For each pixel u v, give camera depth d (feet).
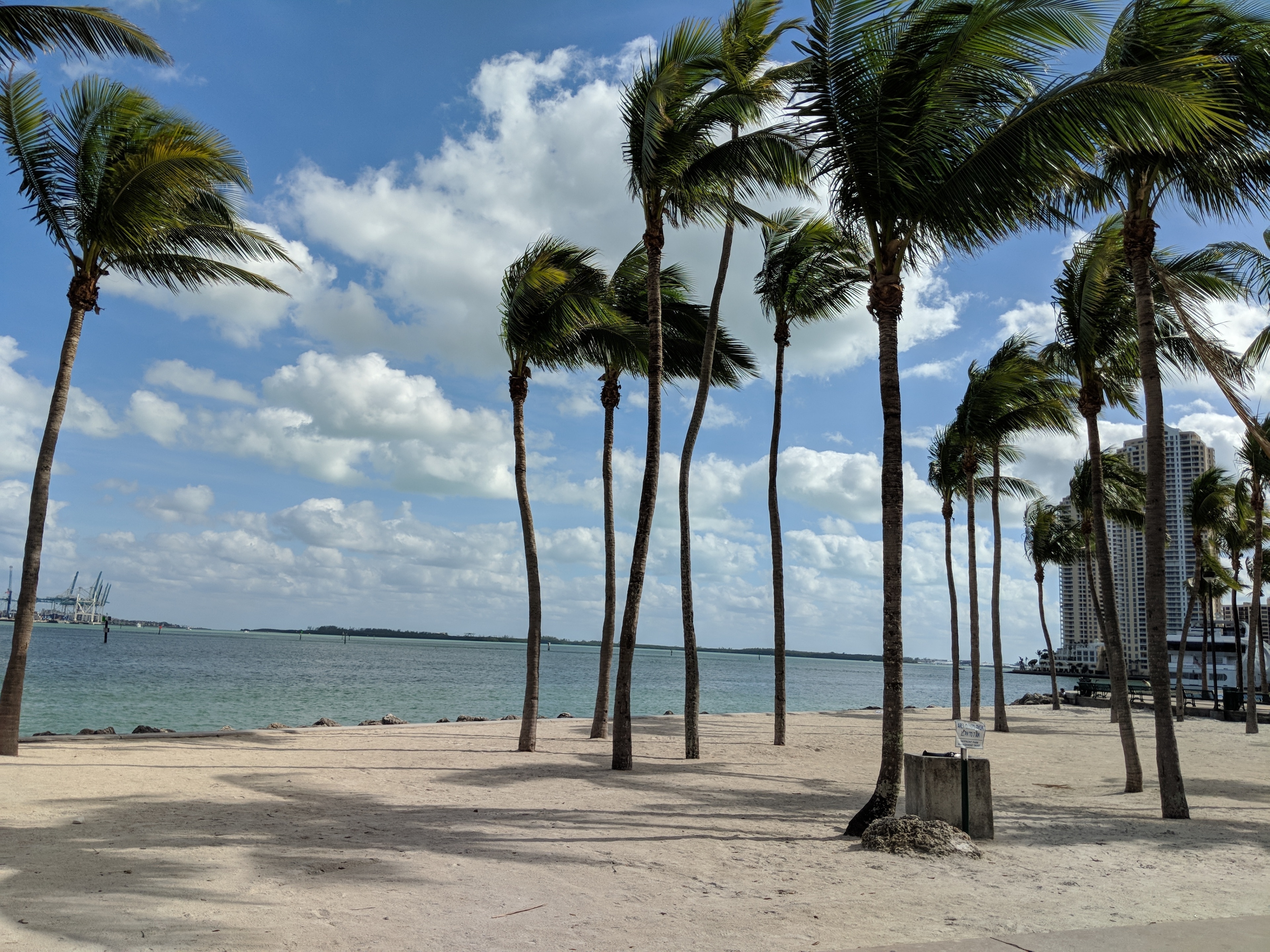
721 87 42.32
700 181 42.01
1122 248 40.83
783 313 58.80
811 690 224.33
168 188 40.98
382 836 24.49
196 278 47.37
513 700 132.67
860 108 28.27
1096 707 121.70
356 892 18.19
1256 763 54.85
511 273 50.60
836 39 28.19
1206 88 26.66
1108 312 42.88
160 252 45.80
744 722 77.41
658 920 16.85
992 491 77.92
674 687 209.26
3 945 13.76
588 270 50.34
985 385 63.77
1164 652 32.71
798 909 17.90
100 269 43.65
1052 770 48.67
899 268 29.76
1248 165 33.58
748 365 58.65
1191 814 32.63
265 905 16.96
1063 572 280.72
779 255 56.85
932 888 20.01
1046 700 132.16
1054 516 107.96
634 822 28.60
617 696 43.21
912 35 27.50
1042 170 27.45
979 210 28.43
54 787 30.68
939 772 26.96
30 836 22.33
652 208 44.91
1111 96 25.81
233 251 47.57
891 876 21.26
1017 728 80.12
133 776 34.12
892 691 27.78
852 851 24.54
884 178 28.32
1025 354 62.44
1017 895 19.31
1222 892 19.84
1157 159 33.40
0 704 38.63
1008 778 44.52
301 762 41.65
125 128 42.39
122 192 40.06
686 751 49.16
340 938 14.96
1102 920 17.21
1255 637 80.53
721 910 17.71
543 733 61.62
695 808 32.09
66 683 124.77
